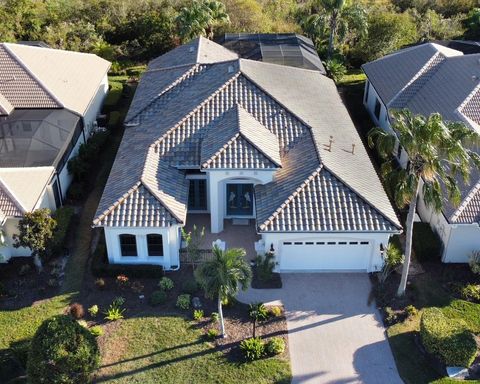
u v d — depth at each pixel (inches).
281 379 1069.1
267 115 1498.5
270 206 1284.4
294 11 2906.0
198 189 1466.5
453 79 1717.5
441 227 1364.4
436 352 1095.6
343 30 2284.7
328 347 1139.3
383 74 1956.2
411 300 1250.6
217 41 2330.2
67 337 985.5
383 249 1282.0
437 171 1047.0
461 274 1322.6
